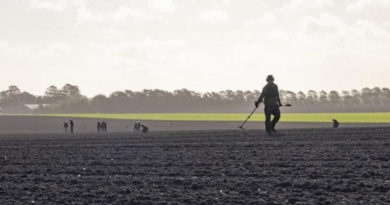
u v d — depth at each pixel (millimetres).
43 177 10375
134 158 13719
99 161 13148
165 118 111688
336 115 105625
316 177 9273
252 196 7602
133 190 8438
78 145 19953
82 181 9656
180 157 13570
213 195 7770
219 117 110375
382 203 6797
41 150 17891
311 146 15672
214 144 17719
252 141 18719
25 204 7434
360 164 10836
